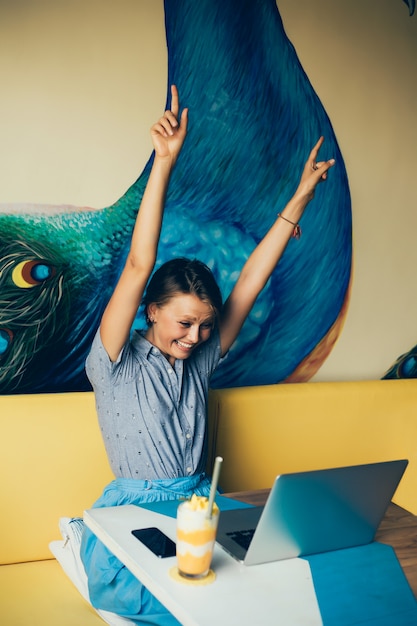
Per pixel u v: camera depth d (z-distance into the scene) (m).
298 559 1.33
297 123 2.36
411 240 2.66
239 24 2.22
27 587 1.72
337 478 1.30
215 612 1.10
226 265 2.27
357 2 2.45
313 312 2.46
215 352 1.98
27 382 2.02
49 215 2.00
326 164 2.19
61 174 2.01
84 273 2.06
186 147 2.17
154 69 2.11
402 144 2.60
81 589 1.66
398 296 2.65
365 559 1.36
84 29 2.01
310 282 2.44
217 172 2.23
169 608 1.14
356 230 2.53
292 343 2.43
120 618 1.55
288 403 2.22
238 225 2.29
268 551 1.29
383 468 1.37
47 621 1.57
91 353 1.76
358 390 2.36
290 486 1.24
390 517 1.59
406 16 2.56
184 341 1.83
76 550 1.74
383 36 2.52
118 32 2.05
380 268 2.60
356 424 2.35
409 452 2.45
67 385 2.08
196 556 1.19
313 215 2.42
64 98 2.00
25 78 1.94
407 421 2.44
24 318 2.00
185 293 1.80
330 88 2.43
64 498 1.89
